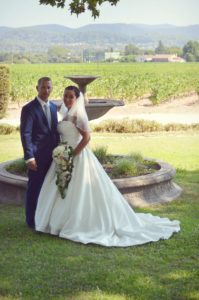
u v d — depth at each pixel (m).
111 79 27.69
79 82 8.66
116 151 12.13
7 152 12.23
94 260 5.07
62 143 5.83
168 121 18.47
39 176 5.99
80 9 7.77
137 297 4.23
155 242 5.64
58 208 5.81
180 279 4.60
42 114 5.91
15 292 4.32
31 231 6.02
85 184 5.77
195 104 24.61
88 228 5.75
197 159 11.12
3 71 18.81
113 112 22.95
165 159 11.16
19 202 7.29
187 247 5.47
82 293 4.30
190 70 44.16
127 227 5.84
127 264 4.96
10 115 21.09
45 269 4.83
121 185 7.00
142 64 60.72
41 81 5.92
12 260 5.07
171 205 7.29
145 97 27.89
